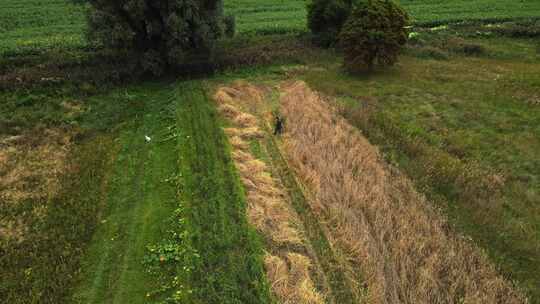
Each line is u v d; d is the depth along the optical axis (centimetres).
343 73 3262
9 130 2297
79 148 2186
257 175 1928
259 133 2295
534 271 1491
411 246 1546
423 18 4600
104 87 2816
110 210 1738
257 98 2781
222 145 2156
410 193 1848
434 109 2698
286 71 3256
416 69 3372
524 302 1365
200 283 1382
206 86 2914
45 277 1419
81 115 2492
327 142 2192
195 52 3072
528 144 2277
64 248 1541
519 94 2872
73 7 4541
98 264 1478
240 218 1645
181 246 1523
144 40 2981
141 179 1928
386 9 3048
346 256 1535
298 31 4059
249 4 5034
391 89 2977
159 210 1723
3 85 2681
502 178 1980
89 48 3359
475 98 2841
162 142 2225
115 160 2077
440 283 1413
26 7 4484
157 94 2831
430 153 2158
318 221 1692
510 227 1680
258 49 3506
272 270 1430
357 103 2759
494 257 1545
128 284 1397
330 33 3584
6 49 3253
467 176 1973
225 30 3155
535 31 4119
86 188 1869
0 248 1537
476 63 3528
